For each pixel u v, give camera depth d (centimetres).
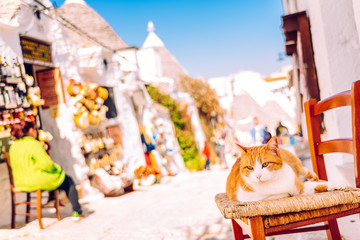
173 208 585
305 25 539
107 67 1053
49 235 474
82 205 723
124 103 1138
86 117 817
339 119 363
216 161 1691
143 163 1156
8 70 592
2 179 591
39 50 734
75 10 903
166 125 1471
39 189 522
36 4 711
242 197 205
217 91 2119
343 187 191
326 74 402
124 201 736
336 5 379
